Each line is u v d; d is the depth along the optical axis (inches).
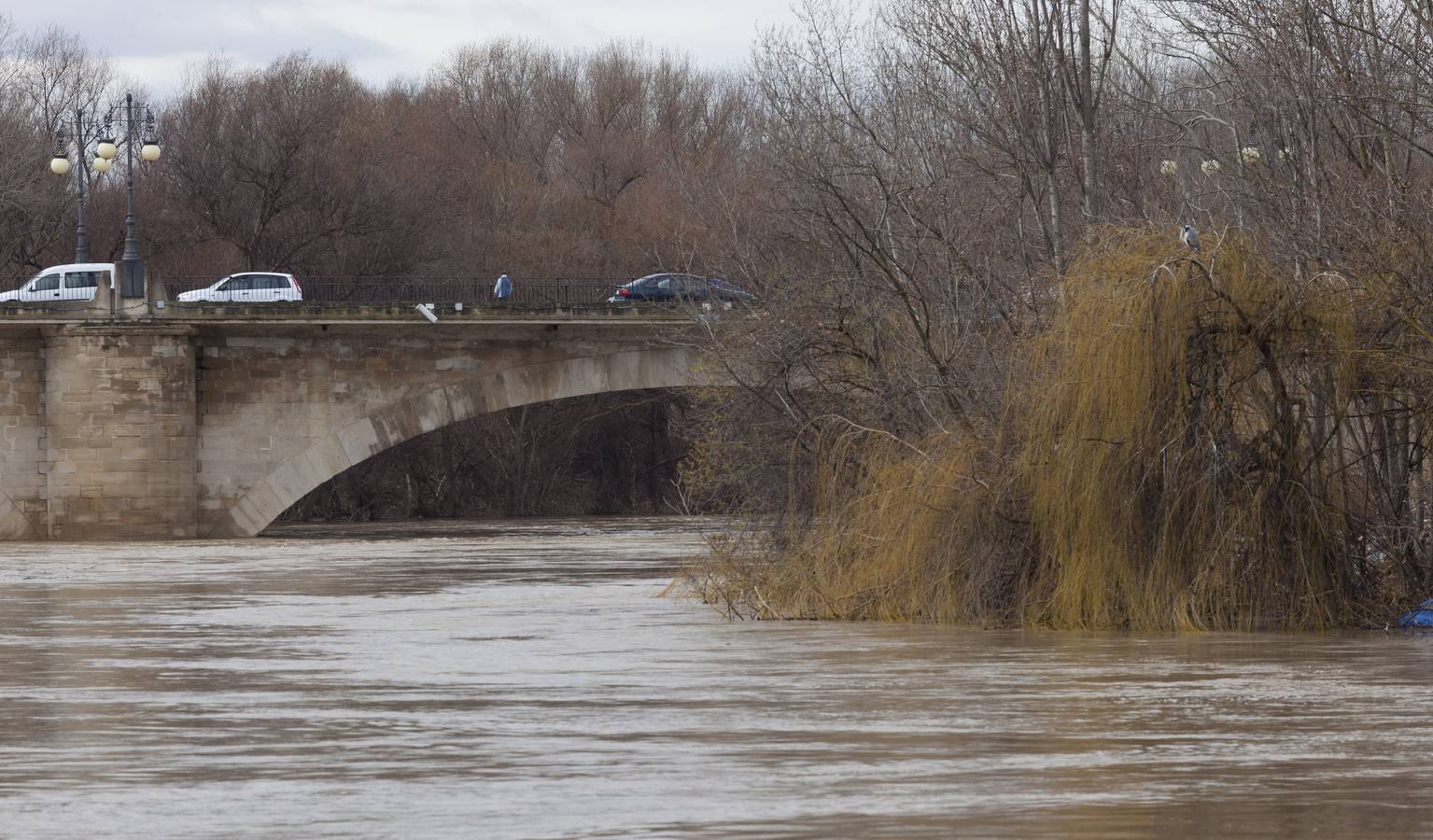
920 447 1926.7
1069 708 1229.7
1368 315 1748.3
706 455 2330.2
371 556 3545.8
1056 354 1752.0
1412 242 1758.1
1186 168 2583.7
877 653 1563.7
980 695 1295.5
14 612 2150.6
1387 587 1747.0
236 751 1075.9
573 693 1328.7
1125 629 1717.5
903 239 2267.5
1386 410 1738.4
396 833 832.3
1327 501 1721.2
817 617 1905.8
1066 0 2279.8
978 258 2225.6
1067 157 2282.2
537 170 7539.4
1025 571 1776.6
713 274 2682.1
